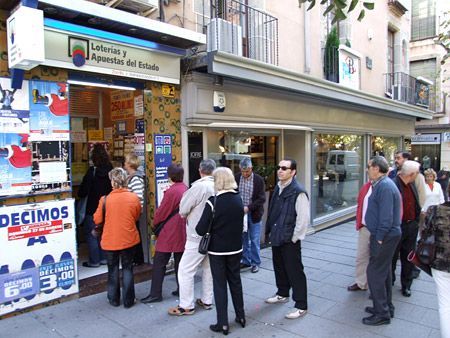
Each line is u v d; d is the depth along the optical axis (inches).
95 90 248.7
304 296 162.1
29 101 160.4
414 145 756.6
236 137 271.0
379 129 466.6
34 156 162.4
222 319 145.9
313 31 343.6
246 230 219.0
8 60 153.4
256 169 294.5
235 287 151.6
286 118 297.7
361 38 420.5
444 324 121.2
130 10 200.5
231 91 245.3
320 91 309.7
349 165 420.8
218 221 145.6
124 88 202.4
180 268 163.0
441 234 122.3
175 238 172.6
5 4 148.3
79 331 147.4
